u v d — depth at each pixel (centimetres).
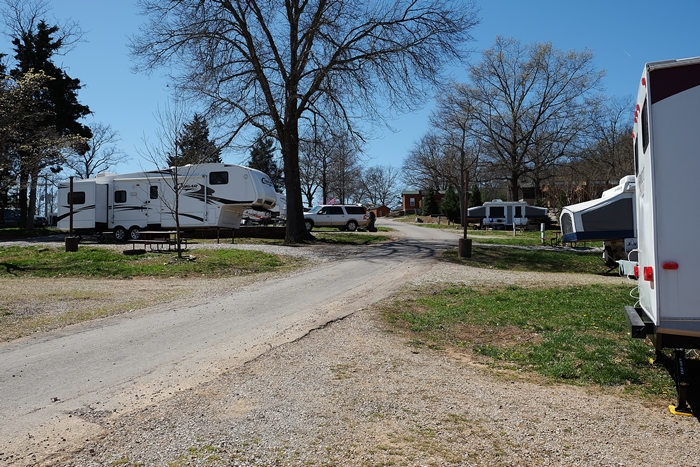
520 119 4994
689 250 495
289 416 500
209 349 755
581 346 757
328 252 2097
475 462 411
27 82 2305
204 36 2219
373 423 484
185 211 2564
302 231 2492
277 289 1302
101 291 1284
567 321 916
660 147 506
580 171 5131
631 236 1825
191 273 1599
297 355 717
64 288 1333
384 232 3403
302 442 443
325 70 2202
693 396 573
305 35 2272
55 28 3725
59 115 3744
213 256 1841
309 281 1427
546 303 1088
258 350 745
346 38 2316
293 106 2417
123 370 657
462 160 5422
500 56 4941
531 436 464
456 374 650
